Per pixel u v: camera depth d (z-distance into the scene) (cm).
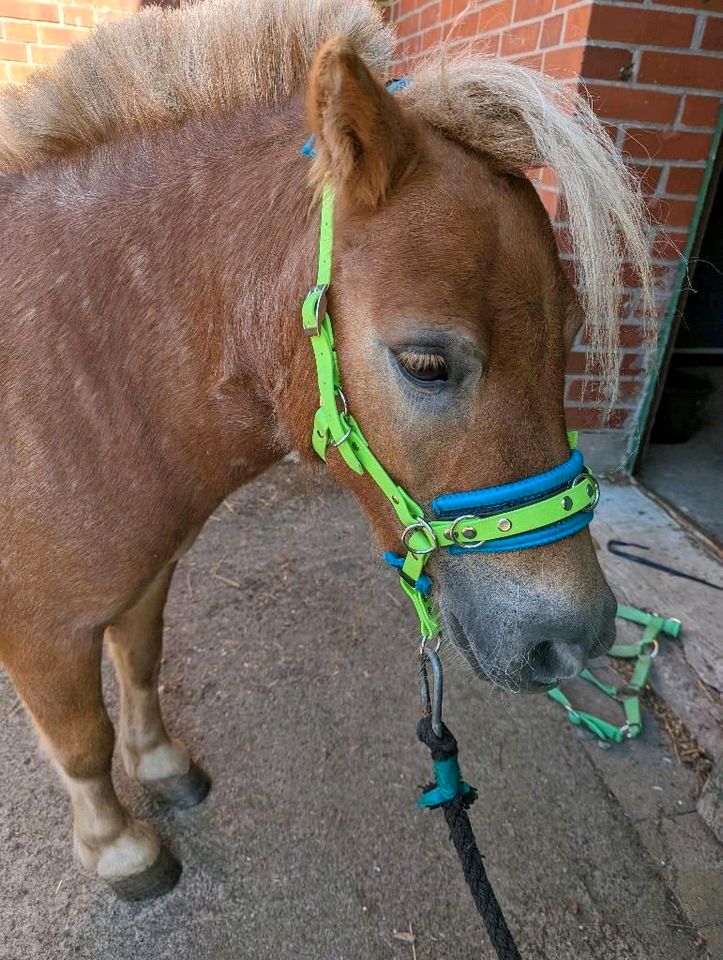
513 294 89
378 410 96
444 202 89
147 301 110
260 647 221
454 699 202
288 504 303
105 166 114
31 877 153
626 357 272
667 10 224
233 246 107
